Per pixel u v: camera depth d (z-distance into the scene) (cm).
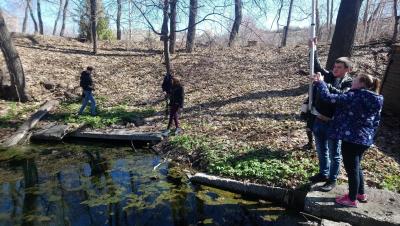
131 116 1216
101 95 1493
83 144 1062
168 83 1185
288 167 720
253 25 1594
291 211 622
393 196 589
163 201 675
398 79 999
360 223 533
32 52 1873
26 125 1136
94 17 2022
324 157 630
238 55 2006
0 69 1427
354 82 531
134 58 2017
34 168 872
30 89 1446
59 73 1656
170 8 1330
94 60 1927
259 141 878
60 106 1358
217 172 765
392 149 809
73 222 606
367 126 515
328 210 563
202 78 1652
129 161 908
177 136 992
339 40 1236
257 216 610
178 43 2547
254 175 721
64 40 2314
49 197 707
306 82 1422
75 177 810
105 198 695
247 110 1151
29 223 607
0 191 737
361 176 558
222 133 975
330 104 590
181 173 805
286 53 1975
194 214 624
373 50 1688
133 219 611
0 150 999
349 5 1213
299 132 905
